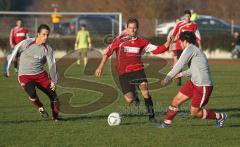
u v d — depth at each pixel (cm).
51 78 3039
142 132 2788
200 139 2620
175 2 14000
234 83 5419
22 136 2678
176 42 4881
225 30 10931
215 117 2881
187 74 2761
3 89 4756
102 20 10388
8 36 9394
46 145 2478
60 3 15362
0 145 2473
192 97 2784
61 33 9906
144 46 3058
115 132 2786
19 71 3059
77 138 2631
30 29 10081
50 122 3089
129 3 13288
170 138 2638
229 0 14538
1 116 3297
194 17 8894
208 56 9812
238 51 9488
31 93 3044
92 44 9069
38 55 3017
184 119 3188
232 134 2748
